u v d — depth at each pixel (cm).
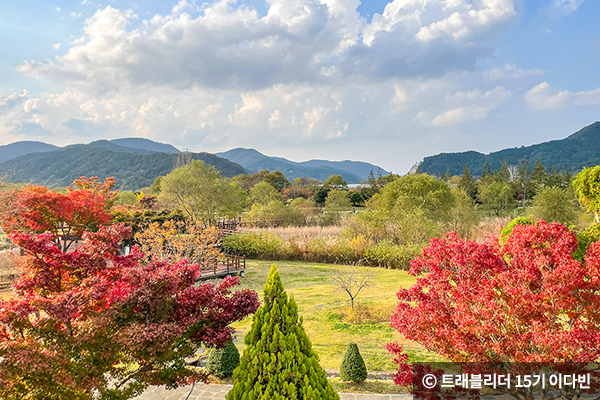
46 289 532
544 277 483
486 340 517
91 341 489
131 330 493
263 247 2433
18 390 428
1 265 1536
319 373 393
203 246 1867
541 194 3139
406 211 2562
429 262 596
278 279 419
